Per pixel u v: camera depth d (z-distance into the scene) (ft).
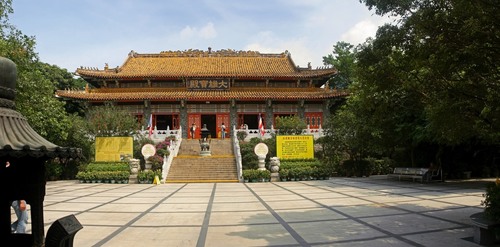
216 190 71.05
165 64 165.48
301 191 66.64
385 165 109.50
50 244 14.15
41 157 14.24
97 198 59.57
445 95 29.89
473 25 24.14
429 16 27.35
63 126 87.04
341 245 28.22
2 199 15.37
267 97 144.15
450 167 88.84
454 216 39.09
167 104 150.00
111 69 157.28
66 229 14.35
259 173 88.84
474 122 31.71
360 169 103.35
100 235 32.83
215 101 149.89
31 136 14.99
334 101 150.71
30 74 67.26
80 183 89.92
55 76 167.94
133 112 148.77
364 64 32.42
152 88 149.79
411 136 76.07
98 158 98.43
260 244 29.01
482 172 92.53
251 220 39.09
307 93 148.46
